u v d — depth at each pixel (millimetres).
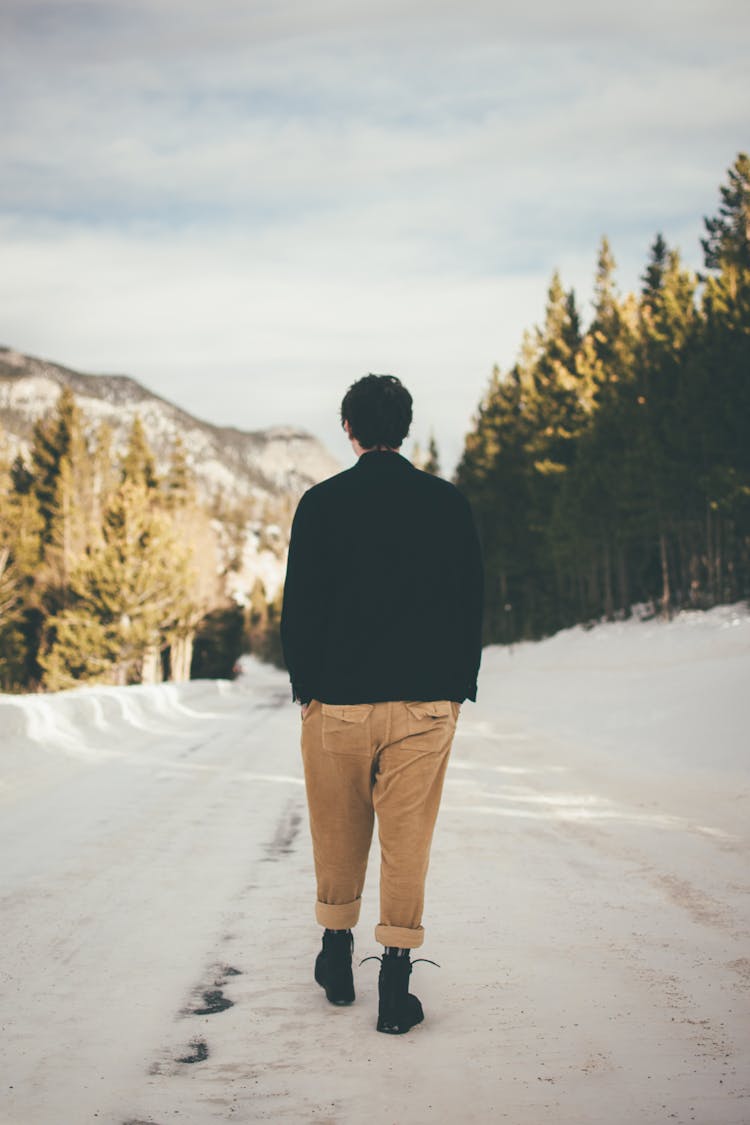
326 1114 1885
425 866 2455
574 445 44938
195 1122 1854
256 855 4648
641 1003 2527
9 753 8117
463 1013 2473
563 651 35812
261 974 2834
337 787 2523
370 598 2439
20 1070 2115
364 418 2576
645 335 34719
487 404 66125
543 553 46781
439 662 2455
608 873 4219
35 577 43812
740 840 5031
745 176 32562
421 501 2520
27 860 4453
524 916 3477
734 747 8680
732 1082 2016
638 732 11156
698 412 28000
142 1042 2287
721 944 3092
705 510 32938
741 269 28703
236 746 10766
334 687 2434
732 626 25734
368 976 2850
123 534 37094
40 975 2807
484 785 7344
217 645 51281
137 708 14414
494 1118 1857
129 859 4520
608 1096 1951
